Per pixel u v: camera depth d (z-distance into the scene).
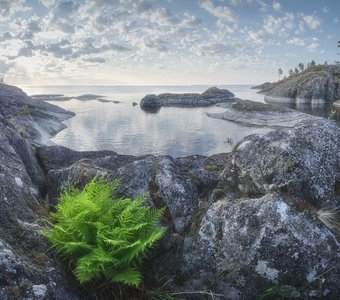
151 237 4.57
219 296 4.95
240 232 4.98
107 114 53.09
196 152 26.33
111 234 4.72
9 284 3.97
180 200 6.12
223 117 47.81
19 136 8.01
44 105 46.81
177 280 5.22
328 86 88.00
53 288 4.27
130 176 6.53
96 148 27.14
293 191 5.40
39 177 7.84
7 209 5.12
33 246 4.73
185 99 78.88
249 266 4.84
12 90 44.00
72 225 4.71
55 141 29.20
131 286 4.87
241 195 5.87
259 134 6.14
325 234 4.81
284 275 4.75
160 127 38.94
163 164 6.54
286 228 4.81
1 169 6.07
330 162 5.60
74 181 7.15
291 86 93.38
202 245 5.19
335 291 4.74
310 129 5.86
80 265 4.26
